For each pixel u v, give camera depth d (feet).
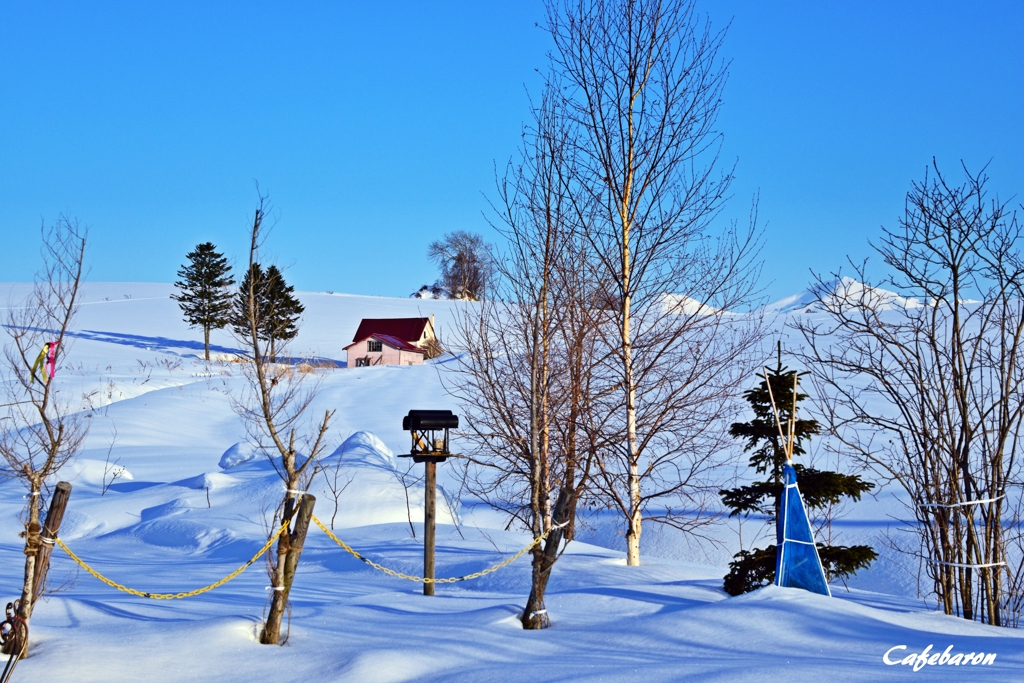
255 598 33.12
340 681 19.36
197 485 64.90
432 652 21.80
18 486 66.44
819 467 61.67
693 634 23.79
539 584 25.85
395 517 56.49
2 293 291.58
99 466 75.97
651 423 41.47
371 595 32.89
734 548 48.67
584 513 57.82
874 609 27.09
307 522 22.86
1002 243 29.60
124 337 238.48
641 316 40.75
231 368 185.88
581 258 38.40
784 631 23.68
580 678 18.80
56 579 38.55
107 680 19.12
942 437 31.04
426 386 147.23
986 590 29.99
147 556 48.47
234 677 19.69
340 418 112.27
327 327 287.07
